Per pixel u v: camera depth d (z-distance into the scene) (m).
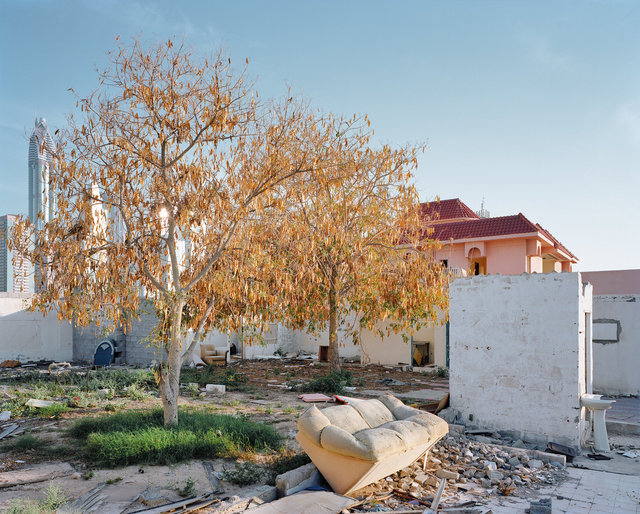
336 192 15.08
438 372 19.03
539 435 9.48
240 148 9.17
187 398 13.14
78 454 7.73
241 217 8.79
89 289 8.57
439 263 15.33
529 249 25.36
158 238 9.04
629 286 18.91
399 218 15.74
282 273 10.62
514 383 9.81
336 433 6.20
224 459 7.54
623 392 15.27
